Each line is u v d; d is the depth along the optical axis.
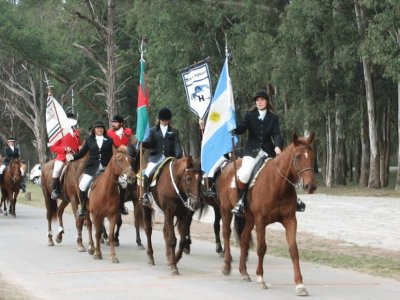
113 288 10.43
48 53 47.41
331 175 38.69
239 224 11.41
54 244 16.06
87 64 53.44
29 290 10.30
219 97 12.50
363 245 14.87
